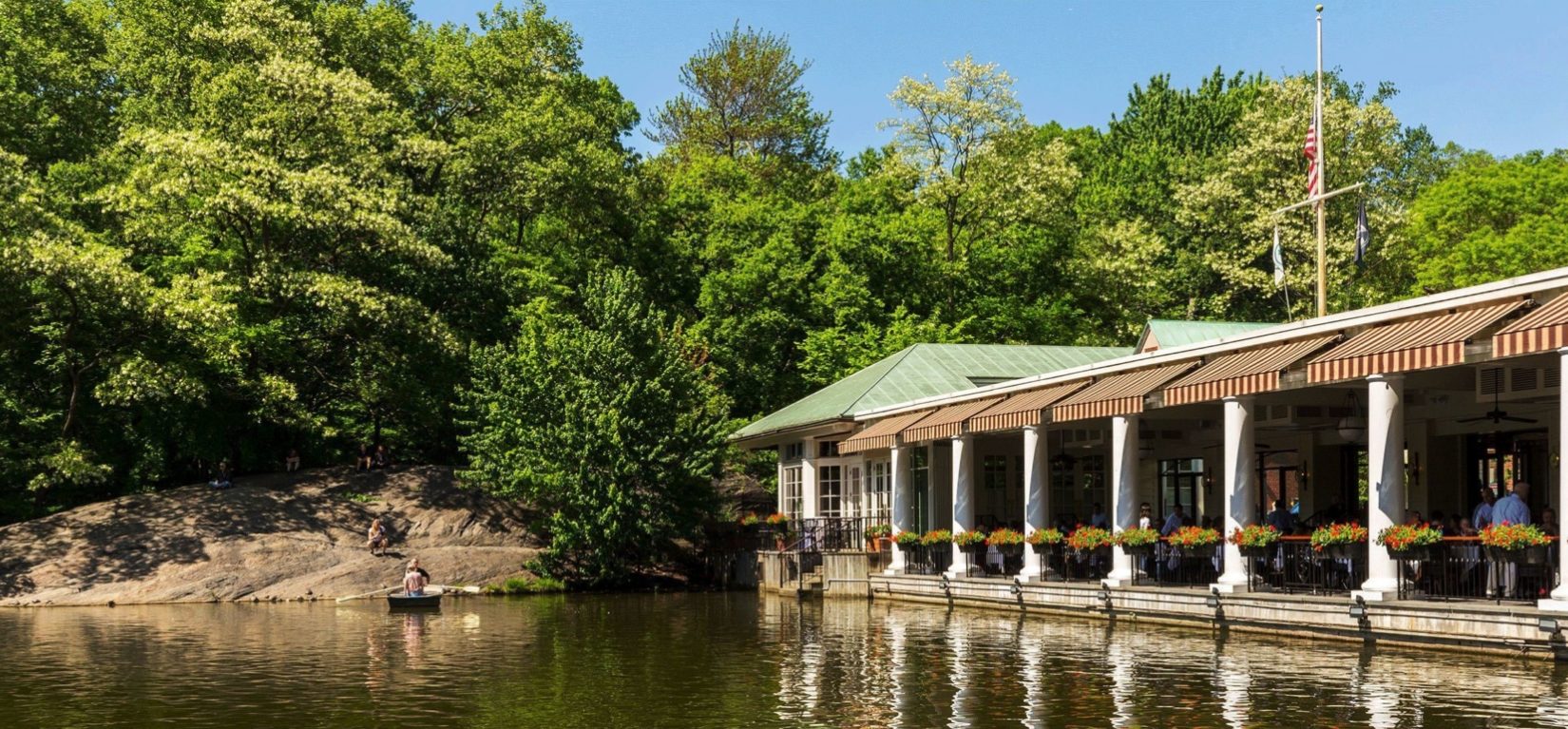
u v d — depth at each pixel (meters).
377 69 62.22
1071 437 37.78
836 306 64.38
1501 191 61.91
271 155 52.56
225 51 56.88
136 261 53.62
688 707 18.41
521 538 48.94
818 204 72.44
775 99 87.00
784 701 18.75
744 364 64.75
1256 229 62.72
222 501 47.12
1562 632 19.12
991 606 33.50
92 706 19.11
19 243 44.31
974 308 68.44
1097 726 16.14
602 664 23.42
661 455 46.62
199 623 33.56
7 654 26.12
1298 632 23.89
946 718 17.03
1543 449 25.86
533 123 60.34
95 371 51.47
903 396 43.97
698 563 50.38
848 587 40.38
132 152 56.09
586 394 46.06
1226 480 26.20
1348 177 62.97
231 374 51.56
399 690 20.42
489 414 47.47
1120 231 69.56
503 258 62.12
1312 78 64.44
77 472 46.22
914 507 41.62
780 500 49.88
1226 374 24.47
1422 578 23.16
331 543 45.88
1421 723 15.45
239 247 53.53
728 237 67.94
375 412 57.09
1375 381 22.50
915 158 69.56
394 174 58.81
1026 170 68.75
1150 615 27.86
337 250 52.84
